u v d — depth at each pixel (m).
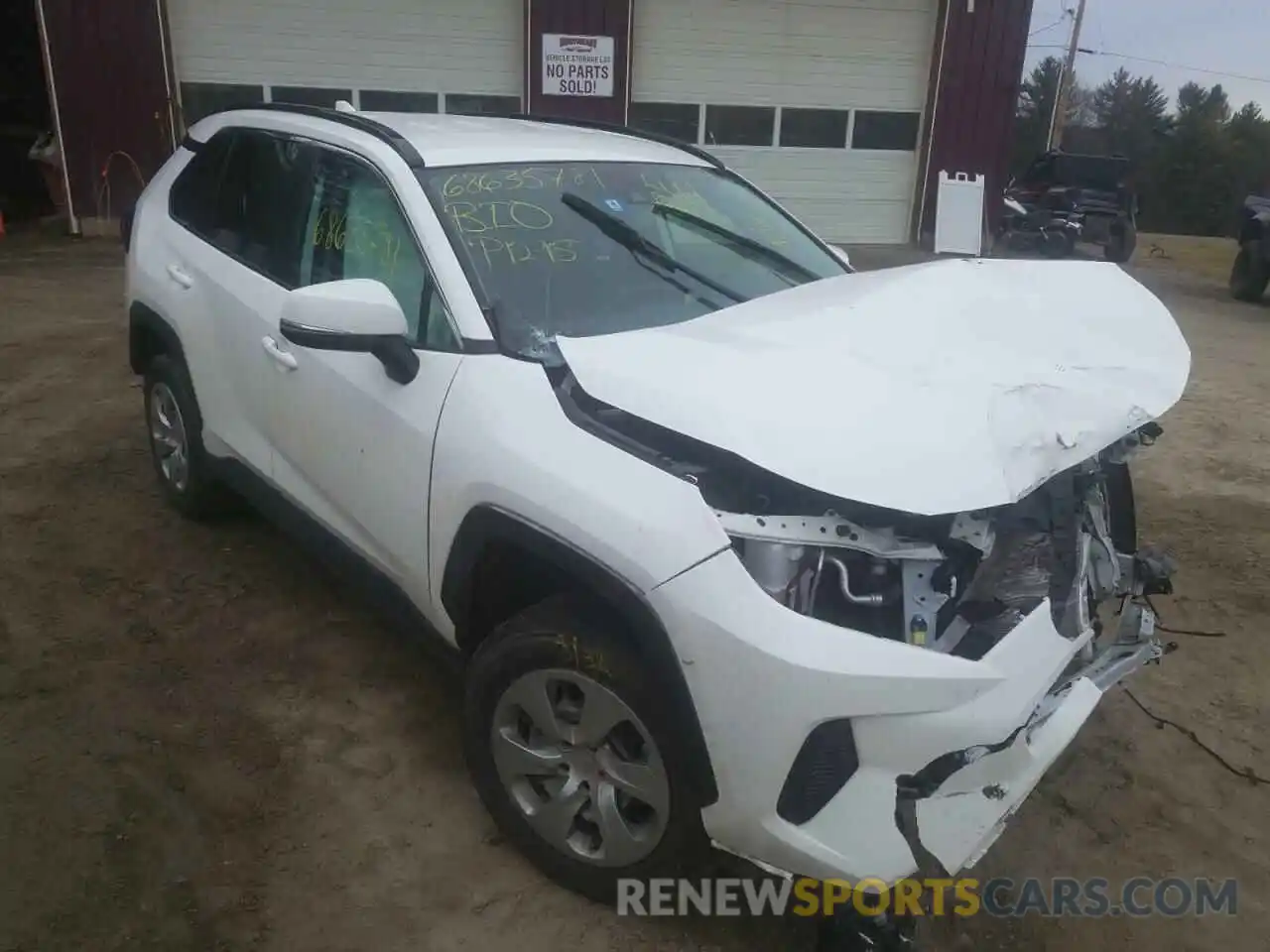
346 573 3.36
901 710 2.12
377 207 3.22
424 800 3.01
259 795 3.00
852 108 14.68
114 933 2.52
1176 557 4.91
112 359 7.05
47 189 14.27
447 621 2.88
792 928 2.63
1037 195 15.66
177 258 4.14
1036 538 2.60
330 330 2.67
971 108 14.87
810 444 2.17
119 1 11.90
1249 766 3.39
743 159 14.52
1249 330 10.94
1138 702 3.72
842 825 2.17
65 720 3.28
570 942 2.55
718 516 2.22
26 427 5.71
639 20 13.57
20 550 4.31
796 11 14.04
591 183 3.43
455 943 2.54
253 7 12.38
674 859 2.44
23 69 14.94
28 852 2.75
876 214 15.27
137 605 3.95
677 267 3.30
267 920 2.58
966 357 2.58
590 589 2.37
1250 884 2.89
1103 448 2.54
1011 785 2.31
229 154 4.11
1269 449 6.57
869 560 2.26
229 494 4.44
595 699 2.43
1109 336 2.91
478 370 2.74
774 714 2.12
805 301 2.96
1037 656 2.29
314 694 3.48
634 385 2.39
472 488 2.61
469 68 13.25
